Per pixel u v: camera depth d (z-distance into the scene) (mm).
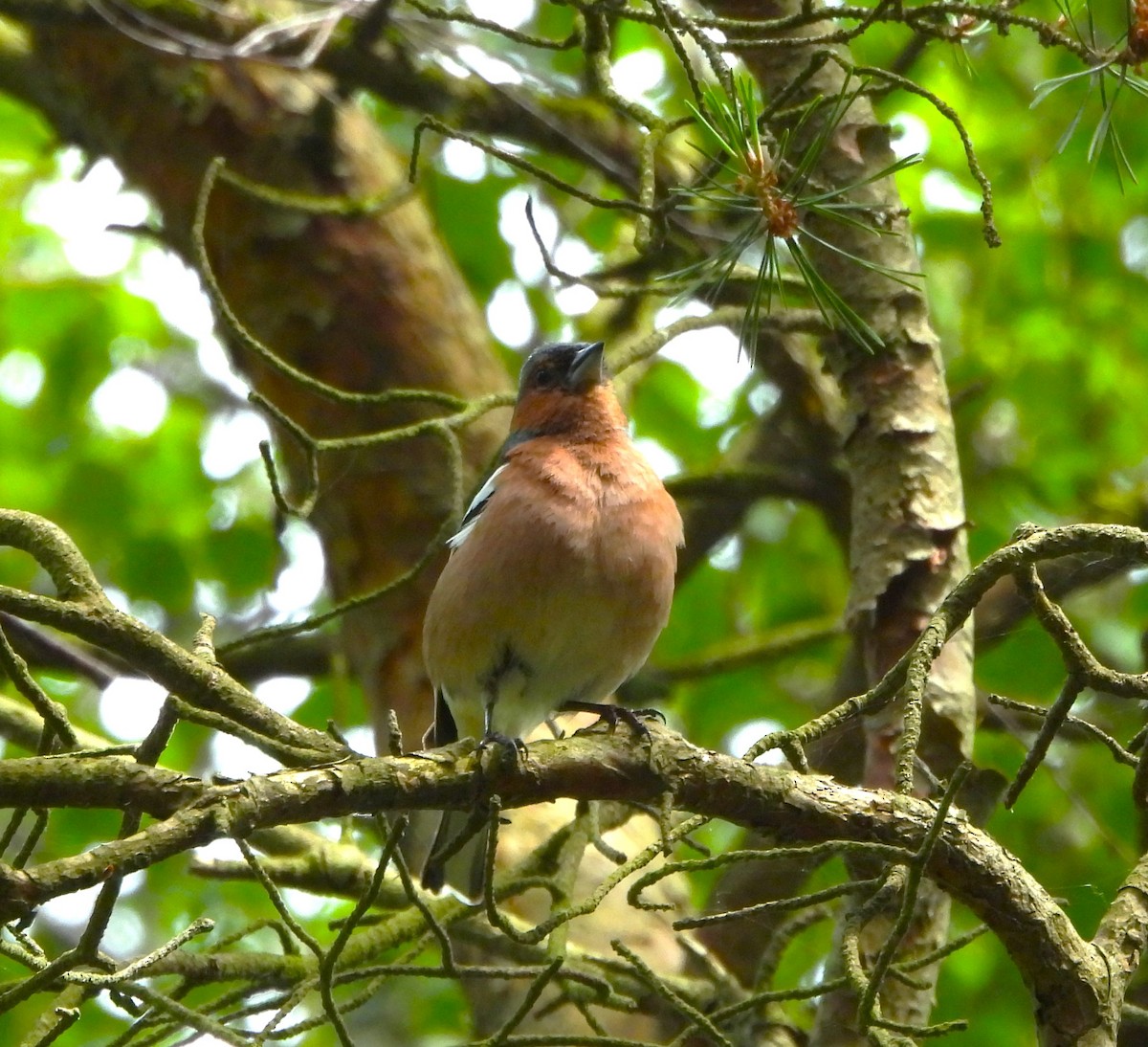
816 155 7172
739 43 7328
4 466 14641
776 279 8023
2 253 14523
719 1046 6223
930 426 9008
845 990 7867
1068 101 13281
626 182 11844
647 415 15422
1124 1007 7105
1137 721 12305
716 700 13828
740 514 13578
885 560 8742
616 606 8445
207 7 10961
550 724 9094
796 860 5941
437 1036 13758
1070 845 12500
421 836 9922
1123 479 14625
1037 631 11523
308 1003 13453
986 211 6574
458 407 8711
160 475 14930
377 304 11188
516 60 11625
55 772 5145
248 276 11211
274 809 5211
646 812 8195
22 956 6191
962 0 7434
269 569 14602
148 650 6137
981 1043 11844
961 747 8219
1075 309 14461
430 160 13484
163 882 13570
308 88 11555
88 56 11438
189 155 11336
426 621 8906
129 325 14531
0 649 5848
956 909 12312
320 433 11086
